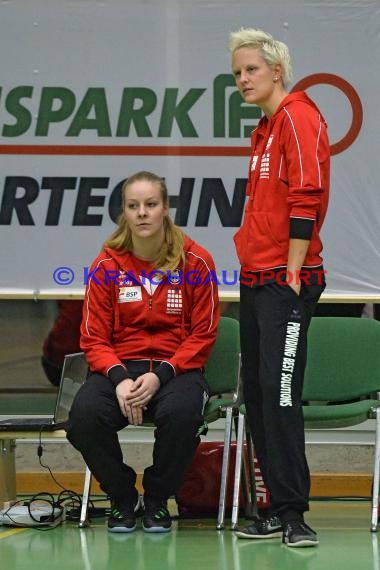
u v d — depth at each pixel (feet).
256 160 37.17
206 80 50.75
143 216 39.55
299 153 35.22
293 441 35.65
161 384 39.14
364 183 50.90
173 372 39.42
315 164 35.09
